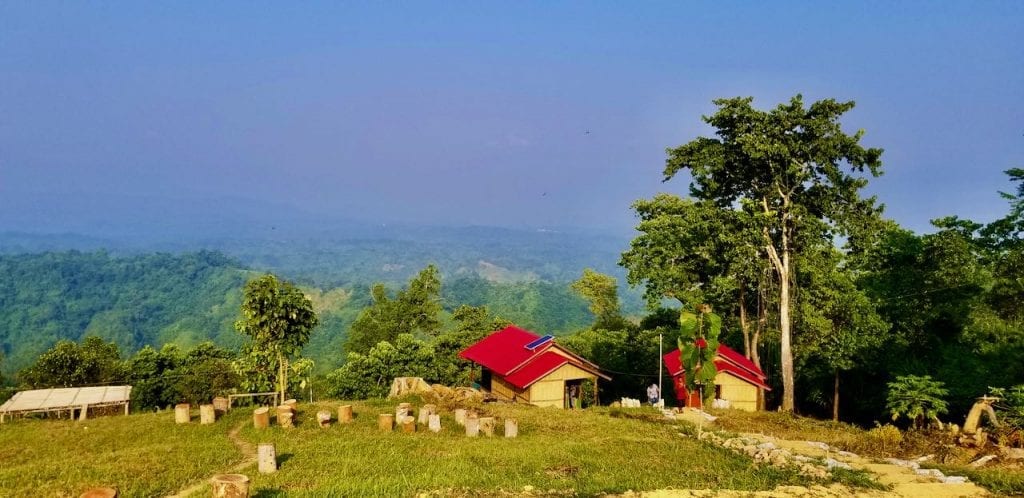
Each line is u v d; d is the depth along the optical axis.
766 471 20.95
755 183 44.59
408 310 88.25
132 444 25.98
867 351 43.19
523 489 18.47
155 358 59.41
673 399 50.88
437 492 18.05
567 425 30.08
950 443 25.45
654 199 54.38
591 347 63.41
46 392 38.91
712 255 46.97
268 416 29.23
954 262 42.28
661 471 21.02
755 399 42.69
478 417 29.88
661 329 57.50
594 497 17.89
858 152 40.66
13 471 21.06
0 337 196.00
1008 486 19.58
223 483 16.25
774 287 45.44
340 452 23.39
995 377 36.25
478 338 68.31
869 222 42.06
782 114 40.75
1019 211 38.97
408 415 30.75
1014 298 38.44
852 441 27.83
